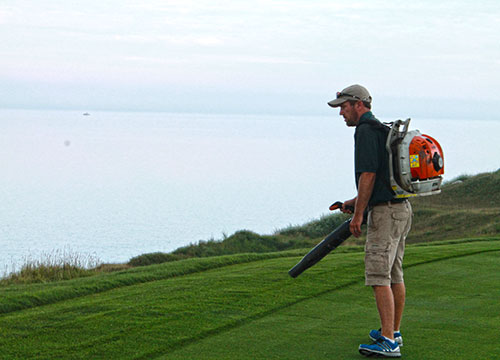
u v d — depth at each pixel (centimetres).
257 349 495
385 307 480
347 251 1120
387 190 483
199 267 931
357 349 494
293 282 744
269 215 5106
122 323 570
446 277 765
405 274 784
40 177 8900
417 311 606
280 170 10562
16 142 18650
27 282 1158
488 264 847
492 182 3753
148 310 614
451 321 569
